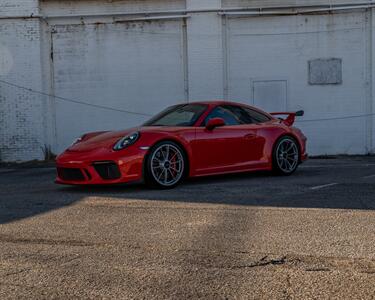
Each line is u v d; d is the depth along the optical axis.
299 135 8.82
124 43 14.46
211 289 3.53
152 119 8.27
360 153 14.38
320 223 5.16
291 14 14.23
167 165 7.25
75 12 14.48
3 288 3.64
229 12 14.24
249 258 4.14
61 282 3.72
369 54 14.17
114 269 3.96
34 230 5.15
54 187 8.05
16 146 14.57
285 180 8.07
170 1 14.38
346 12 14.15
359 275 3.73
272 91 14.39
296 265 3.95
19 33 14.35
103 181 6.96
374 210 5.69
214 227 5.11
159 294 3.46
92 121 14.65
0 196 7.29
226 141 7.78
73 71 14.57
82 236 4.89
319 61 14.28
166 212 5.80
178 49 14.44
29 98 14.48
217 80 14.37
